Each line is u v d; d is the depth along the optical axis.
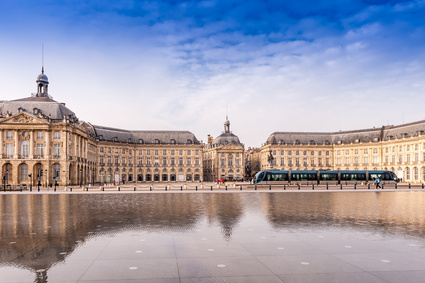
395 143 116.06
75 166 89.56
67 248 14.66
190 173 132.75
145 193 53.12
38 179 84.06
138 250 14.23
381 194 48.75
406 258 13.00
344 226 19.94
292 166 135.75
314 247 14.70
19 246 15.10
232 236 17.03
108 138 122.12
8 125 83.44
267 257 13.13
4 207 31.56
